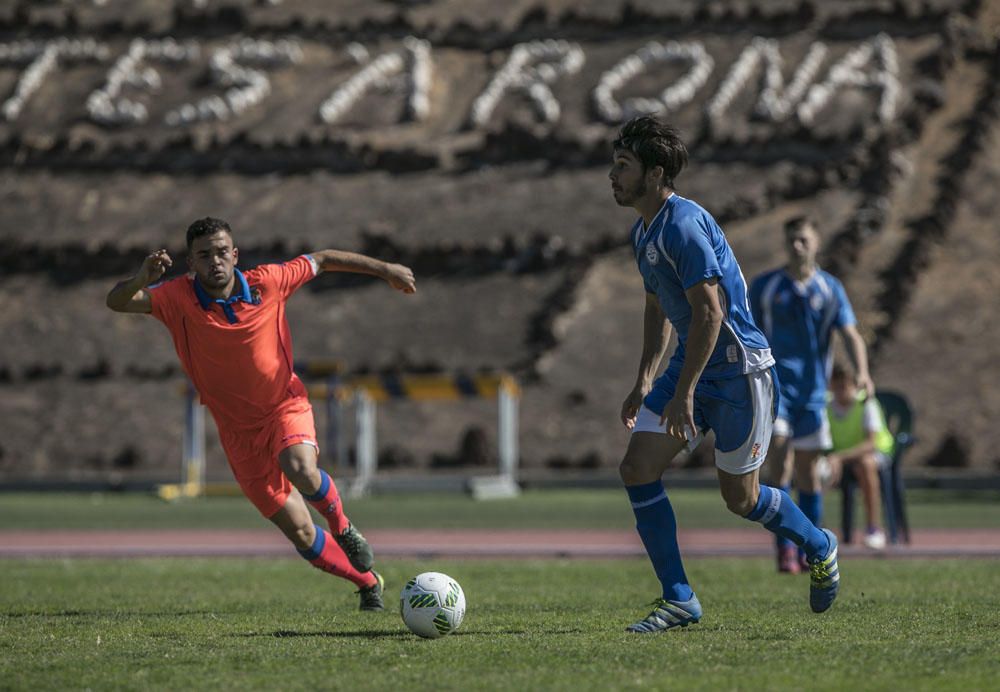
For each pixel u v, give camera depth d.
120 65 154.62
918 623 24.83
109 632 24.47
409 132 144.75
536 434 102.19
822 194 125.31
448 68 155.25
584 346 111.94
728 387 23.31
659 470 23.66
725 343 23.22
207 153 143.00
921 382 101.25
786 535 24.86
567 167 135.50
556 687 17.70
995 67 140.12
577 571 41.00
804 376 39.34
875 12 148.75
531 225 127.00
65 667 19.95
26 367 115.12
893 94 136.50
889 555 46.62
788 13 149.75
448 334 115.00
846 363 101.38
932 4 149.62
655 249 22.91
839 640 22.25
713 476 89.31
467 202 131.75
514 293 119.25
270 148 141.75
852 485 51.81
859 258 116.12
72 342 118.31
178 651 21.55
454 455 100.06
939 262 115.25
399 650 21.41
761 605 29.16
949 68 141.38
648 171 23.02
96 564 45.16
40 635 24.00
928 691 17.30
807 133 131.62
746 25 151.12
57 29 161.75
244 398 27.30
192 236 26.78
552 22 158.00
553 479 93.25
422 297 120.56
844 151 130.12
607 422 102.88
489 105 146.50
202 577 39.44
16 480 95.88
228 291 26.97
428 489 88.62
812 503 40.06
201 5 163.25
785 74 142.25
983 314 108.38
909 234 118.62
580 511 73.81
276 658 20.64
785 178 127.56
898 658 20.08
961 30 146.00
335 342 115.38
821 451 39.78
